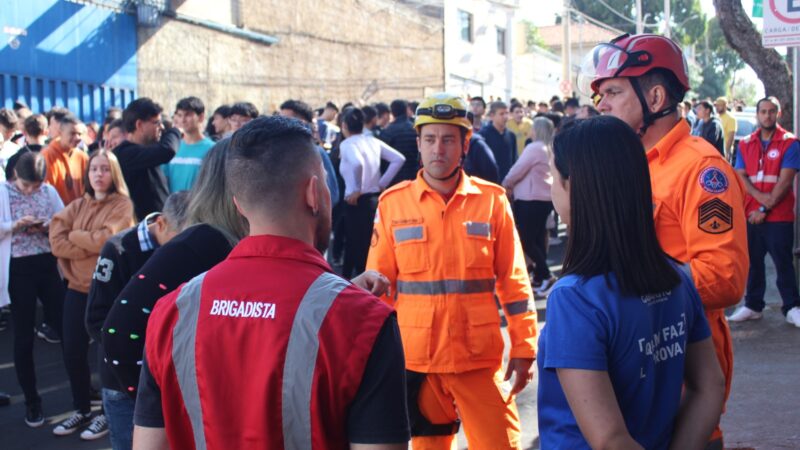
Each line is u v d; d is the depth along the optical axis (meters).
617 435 1.92
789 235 7.30
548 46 60.94
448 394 3.63
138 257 3.44
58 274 6.24
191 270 2.86
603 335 1.99
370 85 27.48
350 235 8.78
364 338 1.78
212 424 1.81
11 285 5.87
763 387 5.72
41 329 8.13
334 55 26.05
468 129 3.75
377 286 2.89
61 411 6.09
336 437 1.79
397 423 1.78
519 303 3.70
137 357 2.88
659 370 2.07
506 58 38.72
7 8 14.47
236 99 22.14
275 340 1.79
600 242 2.05
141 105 6.29
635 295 2.02
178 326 1.88
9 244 5.89
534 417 5.47
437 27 29.48
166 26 19.50
